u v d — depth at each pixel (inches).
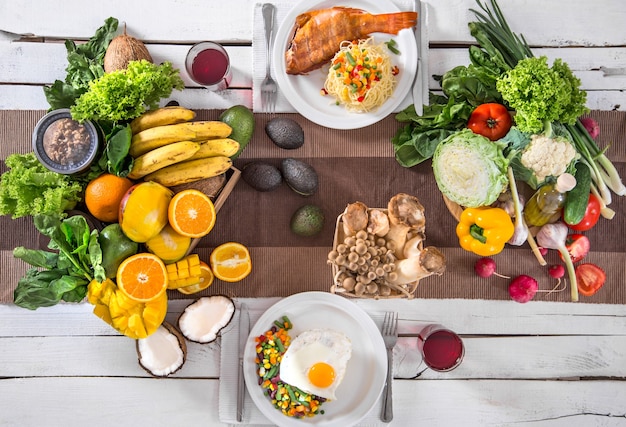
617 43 68.2
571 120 60.6
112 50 60.8
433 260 56.5
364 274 60.0
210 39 67.3
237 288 66.2
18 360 65.8
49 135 58.0
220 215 66.3
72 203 59.8
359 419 63.0
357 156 66.9
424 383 66.9
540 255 65.1
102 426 66.0
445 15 67.7
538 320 67.4
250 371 62.8
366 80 62.1
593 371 67.6
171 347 62.3
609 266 67.4
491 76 62.4
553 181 62.5
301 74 65.2
